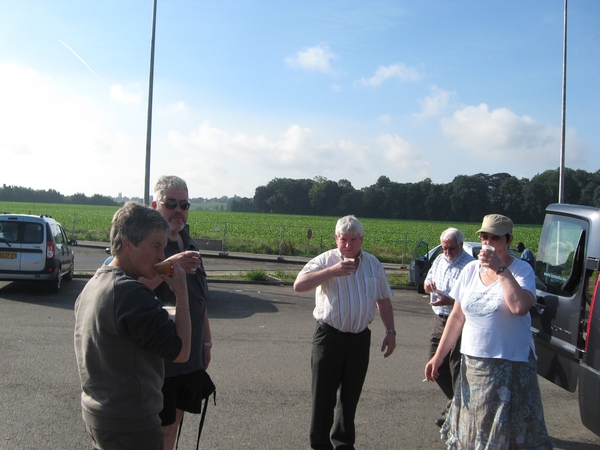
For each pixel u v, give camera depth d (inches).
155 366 92.0
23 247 437.4
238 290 514.6
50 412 182.1
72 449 155.4
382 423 189.9
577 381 171.5
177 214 133.3
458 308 158.6
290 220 2945.4
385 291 162.2
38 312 363.6
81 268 653.3
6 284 498.6
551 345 185.2
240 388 218.2
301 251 955.3
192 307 124.2
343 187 4630.9
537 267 210.2
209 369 243.3
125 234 93.0
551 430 191.9
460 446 142.6
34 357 247.8
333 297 153.6
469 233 2142.0
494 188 3779.5
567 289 181.5
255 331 331.0
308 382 228.8
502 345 138.6
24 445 156.8
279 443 167.2
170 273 93.4
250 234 1433.3
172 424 120.5
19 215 446.6
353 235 154.3
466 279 153.6
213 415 188.7
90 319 88.3
